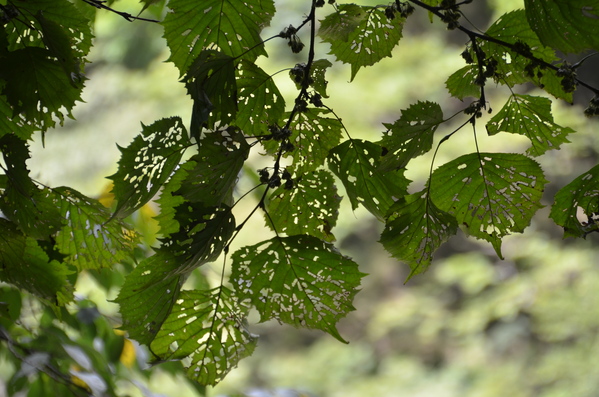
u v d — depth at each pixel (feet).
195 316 6.07
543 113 6.16
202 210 5.88
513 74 6.18
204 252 5.89
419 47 26.27
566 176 27.50
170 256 5.86
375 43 6.34
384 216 6.11
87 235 6.47
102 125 25.58
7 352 8.35
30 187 6.09
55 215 6.17
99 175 25.34
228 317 6.07
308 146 6.16
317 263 5.97
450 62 25.57
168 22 6.15
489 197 6.11
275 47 23.08
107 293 8.09
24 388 8.39
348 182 6.11
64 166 25.43
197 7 6.14
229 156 5.87
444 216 6.02
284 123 6.15
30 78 6.13
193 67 5.86
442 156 25.05
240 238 22.48
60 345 8.33
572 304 28.22
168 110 25.12
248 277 5.99
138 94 25.48
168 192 6.04
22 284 6.32
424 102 5.96
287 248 5.98
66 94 6.16
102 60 26.43
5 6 6.14
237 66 6.11
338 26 6.26
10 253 6.25
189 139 6.01
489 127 6.21
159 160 6.01
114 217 5.99
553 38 5.67
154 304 6.01
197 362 6.11
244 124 6.15
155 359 6.09
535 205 6.09
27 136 6.37
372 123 24.76
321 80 6.17
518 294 29.17
